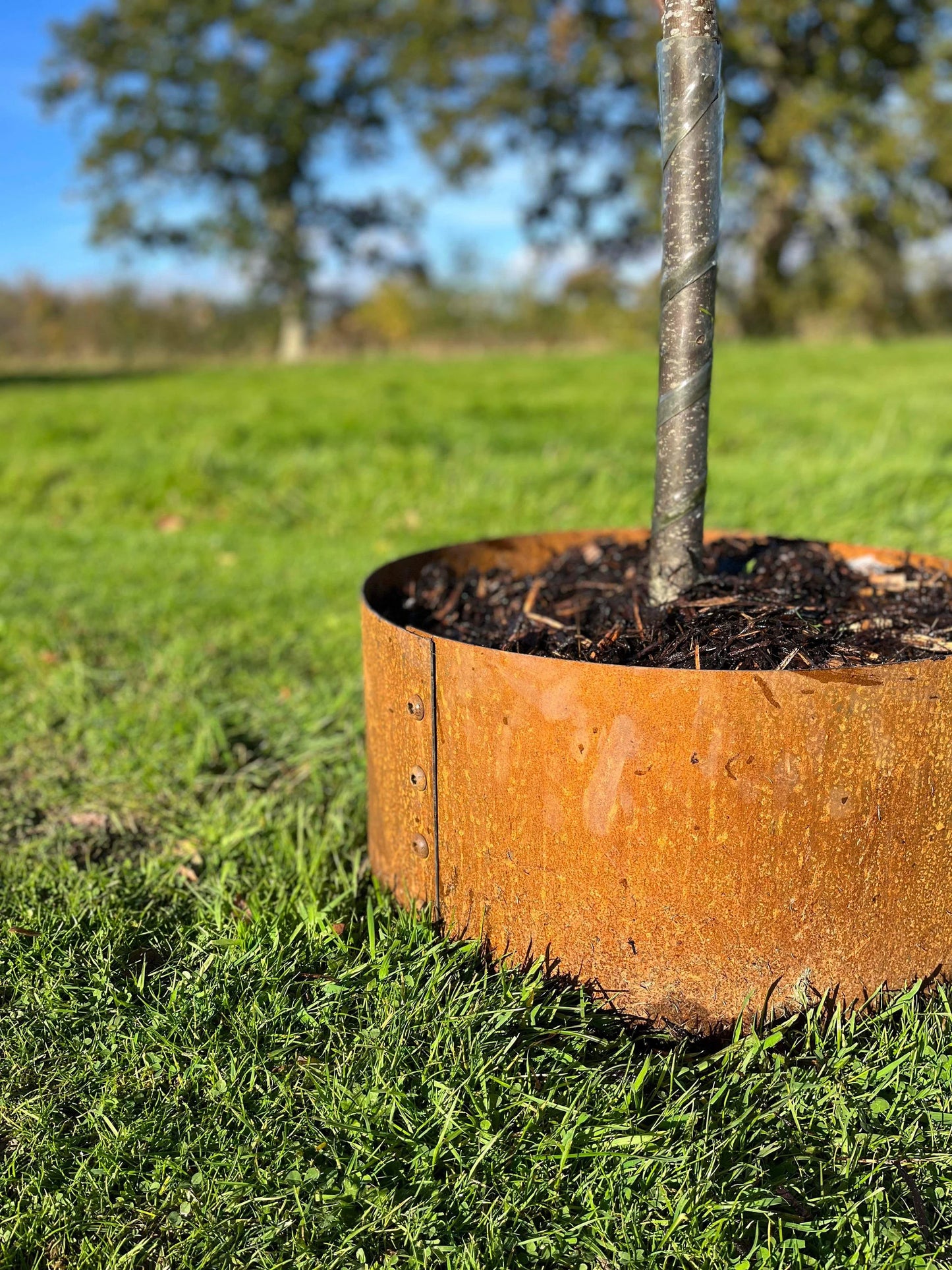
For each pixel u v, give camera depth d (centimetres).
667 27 70
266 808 98
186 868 90
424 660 71
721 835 65
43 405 433
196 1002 71
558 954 70
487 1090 64
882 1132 64
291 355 1299
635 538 102
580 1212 60
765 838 65
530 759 67
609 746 65
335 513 218
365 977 73
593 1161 62
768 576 88
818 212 1021
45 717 118
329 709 118
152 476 241
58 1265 59
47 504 237
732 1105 65
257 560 188
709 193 71
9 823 98
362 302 1373
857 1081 66
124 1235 60
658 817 65
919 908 68
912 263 1180
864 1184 61
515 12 972
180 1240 60
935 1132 64
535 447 261
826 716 63
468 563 99
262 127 1130
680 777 64
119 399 456
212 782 105
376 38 1116
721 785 64
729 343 808
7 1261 58
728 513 183
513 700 67
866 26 904
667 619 76
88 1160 63
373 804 84
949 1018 69
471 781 70
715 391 378
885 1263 57
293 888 85
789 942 67
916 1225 60
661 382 76
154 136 1130
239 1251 59
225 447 269
